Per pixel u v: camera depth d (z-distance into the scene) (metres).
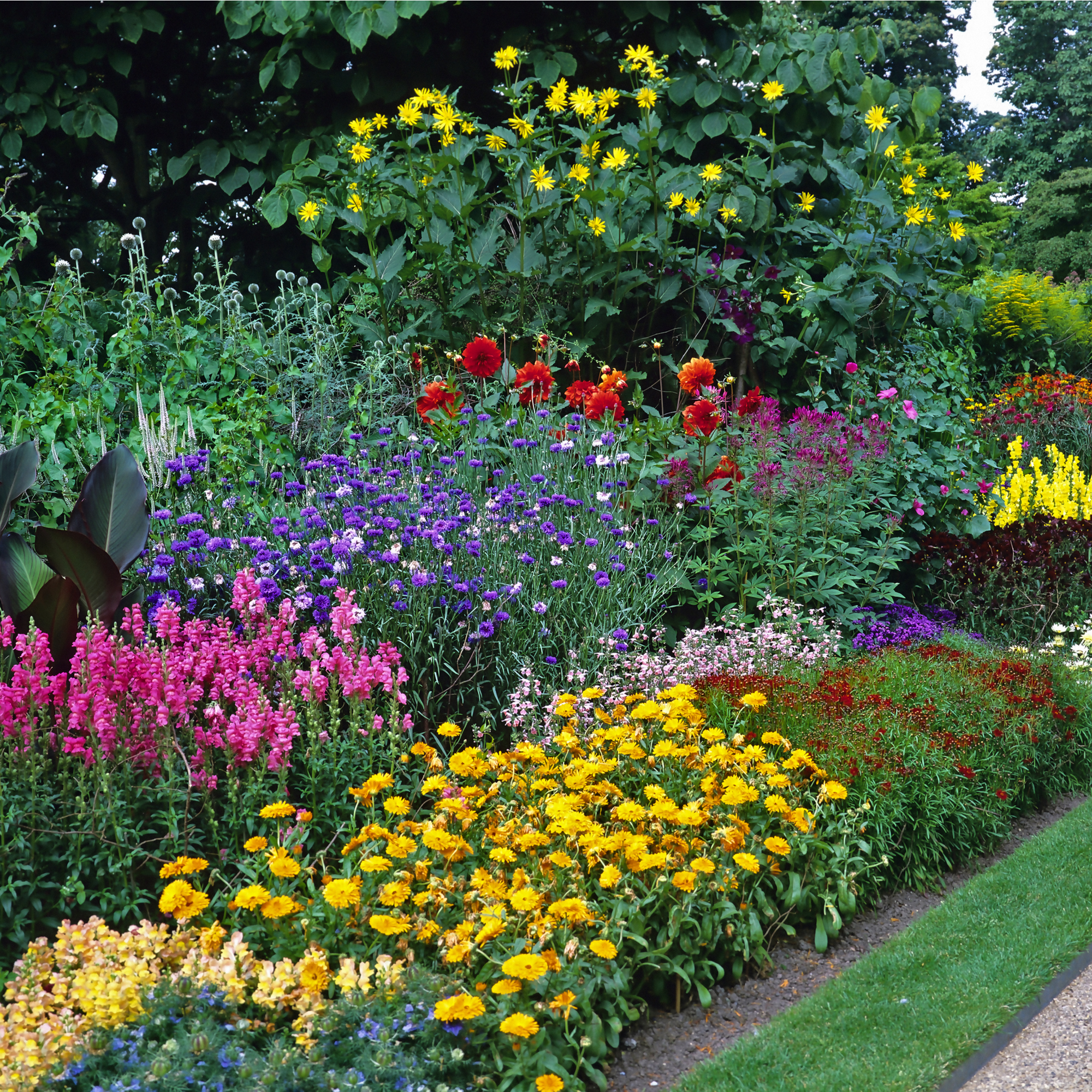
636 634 4.78
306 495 4.61
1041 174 32.28
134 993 2.35
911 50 30.25
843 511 6.19
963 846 4.09
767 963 3.21
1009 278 14.45
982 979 3.09
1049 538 7.28
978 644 6.11
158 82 9.48
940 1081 2.57
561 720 4.04
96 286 9.46
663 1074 2.68
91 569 3.69
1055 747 4.98
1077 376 13.42
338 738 3.44
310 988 2.39
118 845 2.85
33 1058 2.14
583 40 8.47
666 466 5.91
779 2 10.66
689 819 3.14
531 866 3.07
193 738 3.26
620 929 2.82
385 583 4.07
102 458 4.32
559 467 5.38
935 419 7.50
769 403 6.19
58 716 3.15
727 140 8.08
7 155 8.14
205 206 9.70
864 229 7.74
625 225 7.12
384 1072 2.20
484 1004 2.44
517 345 7.14
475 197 6.96
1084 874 3.88
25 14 8.05
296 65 7.62
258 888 2.63
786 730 4.08
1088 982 3.13
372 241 6.79
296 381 6.19
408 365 6.60
